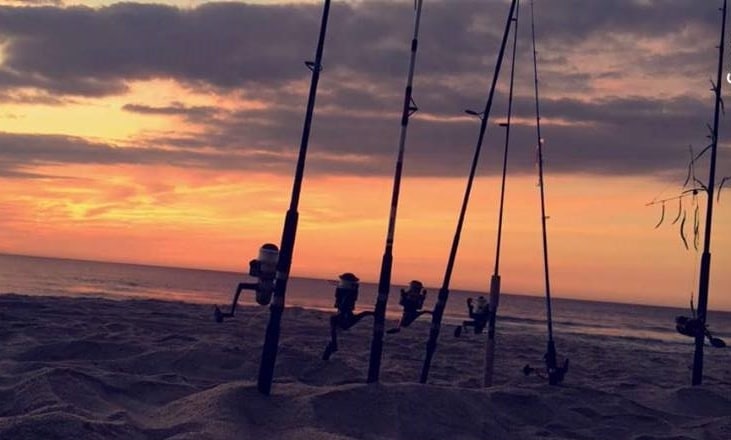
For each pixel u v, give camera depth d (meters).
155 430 5.83
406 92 7.38
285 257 6.69
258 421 6.21
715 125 10.38
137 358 9.59
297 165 6.61
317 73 6.70
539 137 10.04
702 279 10.59
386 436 6.29
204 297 45.03
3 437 5.06
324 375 9.97
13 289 40.06
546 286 9.91
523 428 7.43
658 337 38.91
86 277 69.25
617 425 8.12
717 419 8.70
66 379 6.87
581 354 18.91
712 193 10.45
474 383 10.70
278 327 6.72
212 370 9.46
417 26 7.50
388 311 43.00
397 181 7.26
